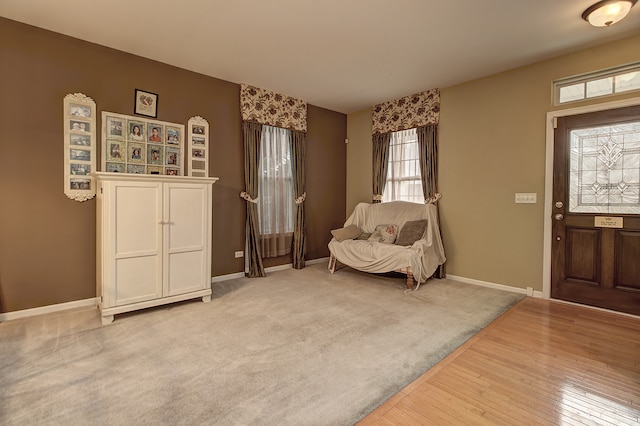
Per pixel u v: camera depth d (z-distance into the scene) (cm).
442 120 445
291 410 165
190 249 328
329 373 200
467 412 164
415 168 481
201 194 335
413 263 376
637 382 190
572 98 338
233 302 337
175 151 380
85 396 175
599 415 161
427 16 269
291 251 508
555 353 226
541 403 171
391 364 211
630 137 300
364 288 390
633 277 297
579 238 329
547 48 326
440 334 258
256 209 450
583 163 327
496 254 393
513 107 377
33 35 292
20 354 222
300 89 457
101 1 252
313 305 328
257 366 208
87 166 322
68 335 254
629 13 259
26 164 292
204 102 404
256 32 298
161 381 191
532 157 363
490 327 272
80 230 320
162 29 295
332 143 564
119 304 285
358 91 463
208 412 163
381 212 488
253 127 446
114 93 336
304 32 298
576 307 323
